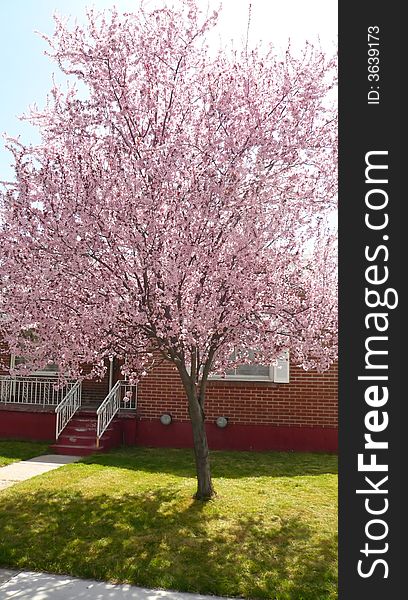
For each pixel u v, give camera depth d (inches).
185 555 192.5
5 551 196.9
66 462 361.1
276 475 321.7
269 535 212.1
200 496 257.6
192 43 243.1
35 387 474.6
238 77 237.1
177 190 221.3
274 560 189.2
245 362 280.7
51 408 452.1
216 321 223.8
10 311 237.6
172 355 246.1
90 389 506.6
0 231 236.1
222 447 418.9
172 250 220.8
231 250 227.3
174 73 245.3
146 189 215.9
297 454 399.5
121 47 237.1
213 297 220.7
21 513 239.8
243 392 423.2
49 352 241.4
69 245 215.5
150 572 179.6
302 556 192.5
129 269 218.5
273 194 231.0
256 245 222.8
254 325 236.4
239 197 225.0
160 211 220.2
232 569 181.8
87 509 243.4
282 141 226.2
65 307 229.0
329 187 241.1
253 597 166.1
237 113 231.6
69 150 237.3
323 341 262.1
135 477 306.2
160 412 428.8
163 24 241.9
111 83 236.5
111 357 248.4
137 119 236.8
